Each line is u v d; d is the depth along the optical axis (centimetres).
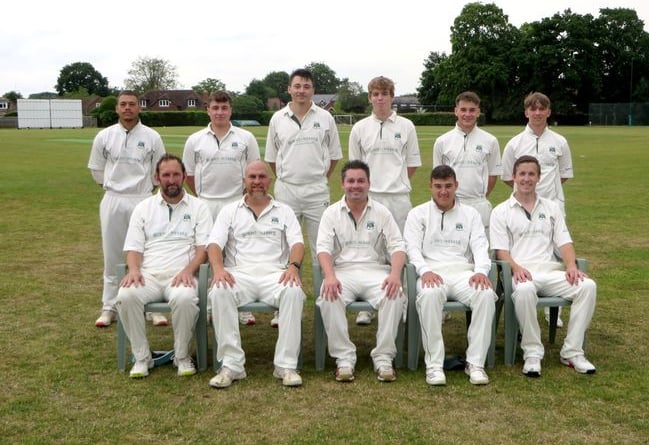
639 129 5091
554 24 6675
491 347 475
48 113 6694
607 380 449
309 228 608
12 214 1144
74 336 538
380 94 582
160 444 360
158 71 9019
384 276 486
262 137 3406
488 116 6906
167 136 3638
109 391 431
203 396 425
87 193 1408
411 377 460
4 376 453
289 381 441
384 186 594
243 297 467
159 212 508
